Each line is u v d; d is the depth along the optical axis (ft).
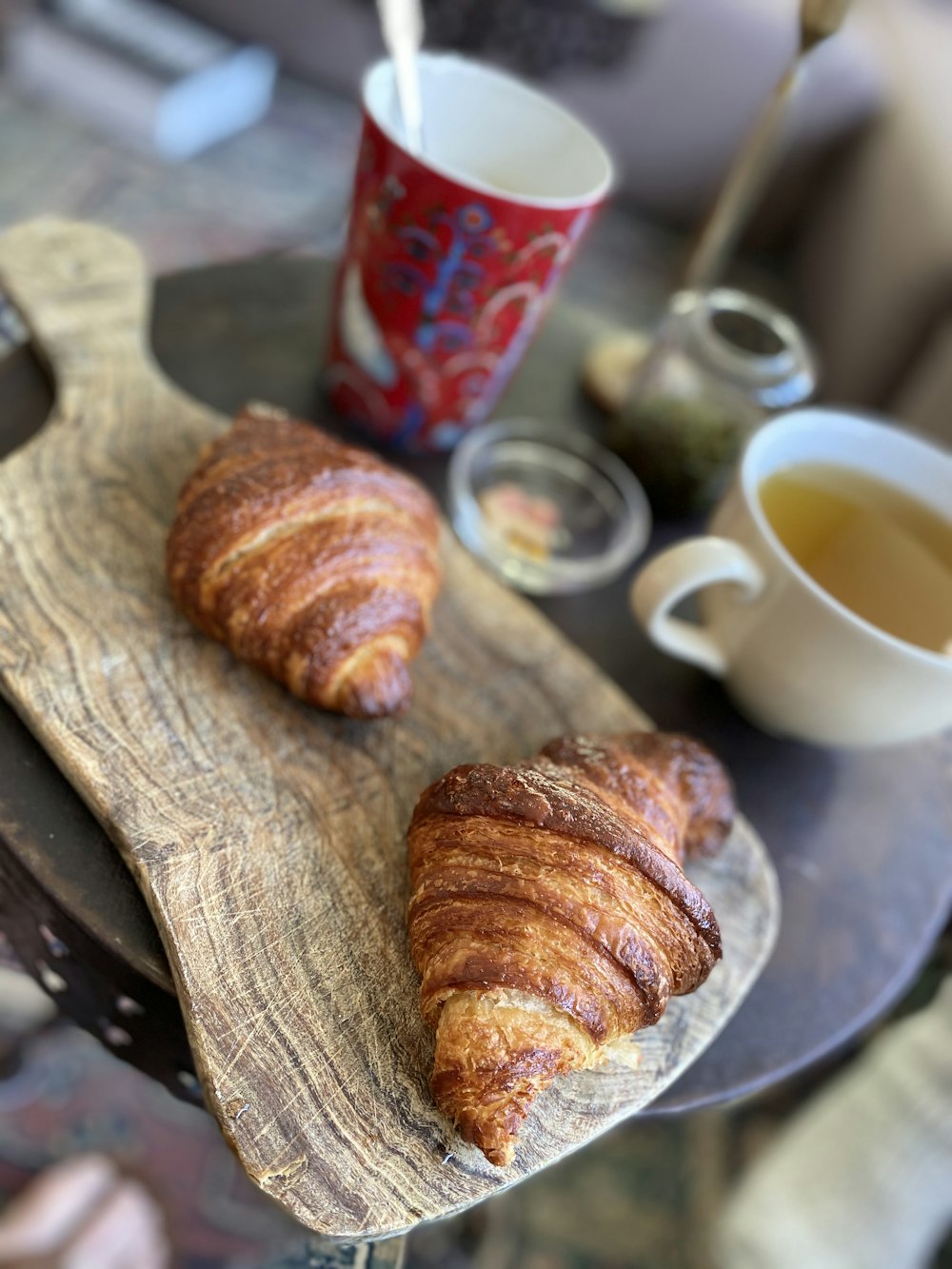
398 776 1.02
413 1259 1.63
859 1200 1.70
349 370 1.31
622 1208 1.86
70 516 1.08
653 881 0.85
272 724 1.01
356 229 1.19
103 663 0.99
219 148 3.50
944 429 2.81
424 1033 0.86
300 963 0.87
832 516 1.17
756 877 1.07
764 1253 1.68
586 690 1.16
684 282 1.67
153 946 0.88
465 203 1.09
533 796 0.87
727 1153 1.93
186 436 1.20
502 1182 0.81
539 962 0.81
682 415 1.39
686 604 1.36
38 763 0.94
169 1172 1.61
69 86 3.29
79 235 1.34
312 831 0.95
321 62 3.83
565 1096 0.88
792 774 1.22
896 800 1.25
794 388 1.37
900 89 3.86
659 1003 0.84
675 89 3.78
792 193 4.24
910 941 1.12
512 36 3.62
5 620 0.98
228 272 1.50
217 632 1.01
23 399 1.23
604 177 1.18
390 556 1.03
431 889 0.86
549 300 1.26
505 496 1.40
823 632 1.03
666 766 1.00
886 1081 1.82
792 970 1.06
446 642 1.16
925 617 1.10
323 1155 0.78
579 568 1.34
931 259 3.08
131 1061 1.05
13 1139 1.57
